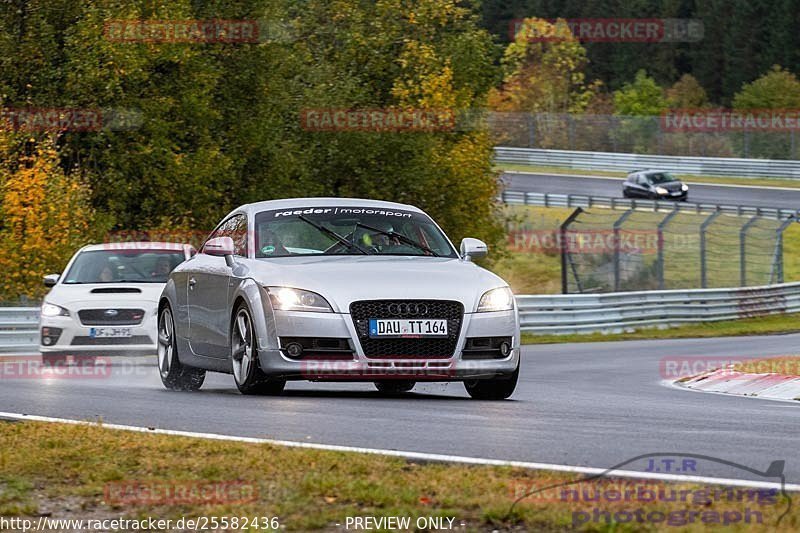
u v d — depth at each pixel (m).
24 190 87.12
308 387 39.47
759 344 82.00
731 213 192.38
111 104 104.69
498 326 31.98
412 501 17.55
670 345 81.62
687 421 28.44
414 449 22.47
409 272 32.25
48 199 87.06
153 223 107.12
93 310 50.56
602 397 37.34
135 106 106.12
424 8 137.12
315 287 31.36
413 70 135.12
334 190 127.81
